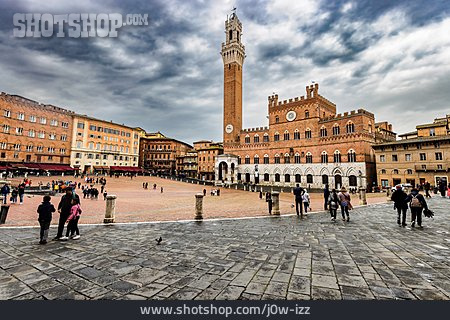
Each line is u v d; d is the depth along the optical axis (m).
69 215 10.66
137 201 30.89
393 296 5.34
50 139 72.81
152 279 6.32
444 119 58.84
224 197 41.66
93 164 83.00
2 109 62.62
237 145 80.00
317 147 61.88
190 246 9.44
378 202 28.66
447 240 10.23
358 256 8.12
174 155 113.31
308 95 65.00
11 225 13.79
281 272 6.75
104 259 7.92
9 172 56.91
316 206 26.17
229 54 84.56
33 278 6.38
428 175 45.22
